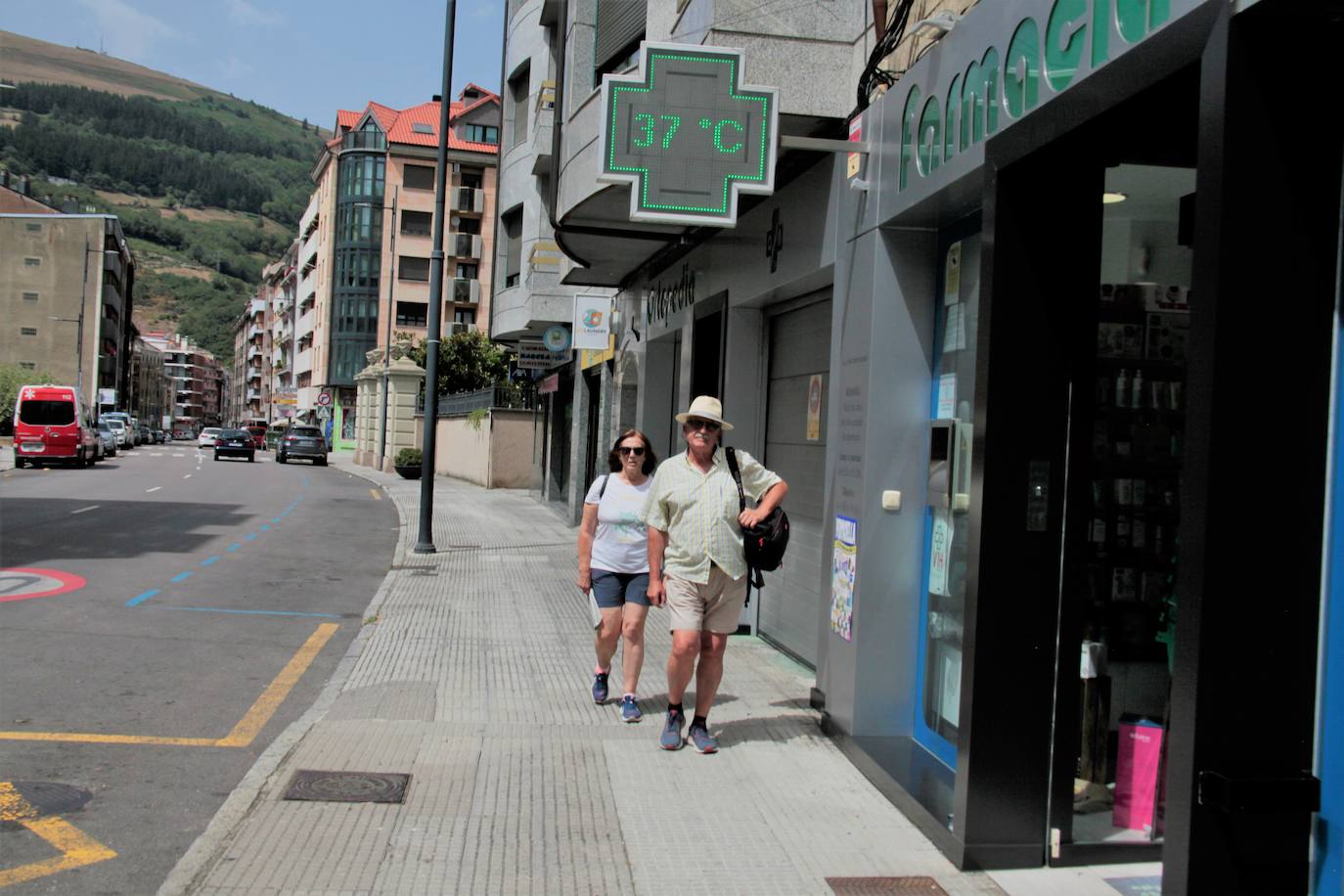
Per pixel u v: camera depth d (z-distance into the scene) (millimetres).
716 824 4527
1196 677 2646
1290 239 2660
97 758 5230
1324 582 2684
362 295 69125
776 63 6500
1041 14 3965
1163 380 4668
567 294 18828
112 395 80312
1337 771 2635
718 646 5535
